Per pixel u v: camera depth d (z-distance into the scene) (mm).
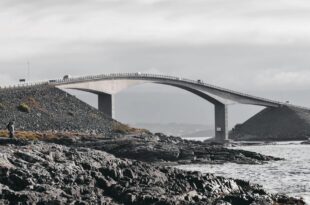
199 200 51594
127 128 164000
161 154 119875
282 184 77375
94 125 159750
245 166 111375
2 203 42562
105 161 60875
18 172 49281
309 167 108750
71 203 43688
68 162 56531
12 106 154125
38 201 43562
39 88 173500
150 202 47500
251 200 51719
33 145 65312
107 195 49938
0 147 61062
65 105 167625
